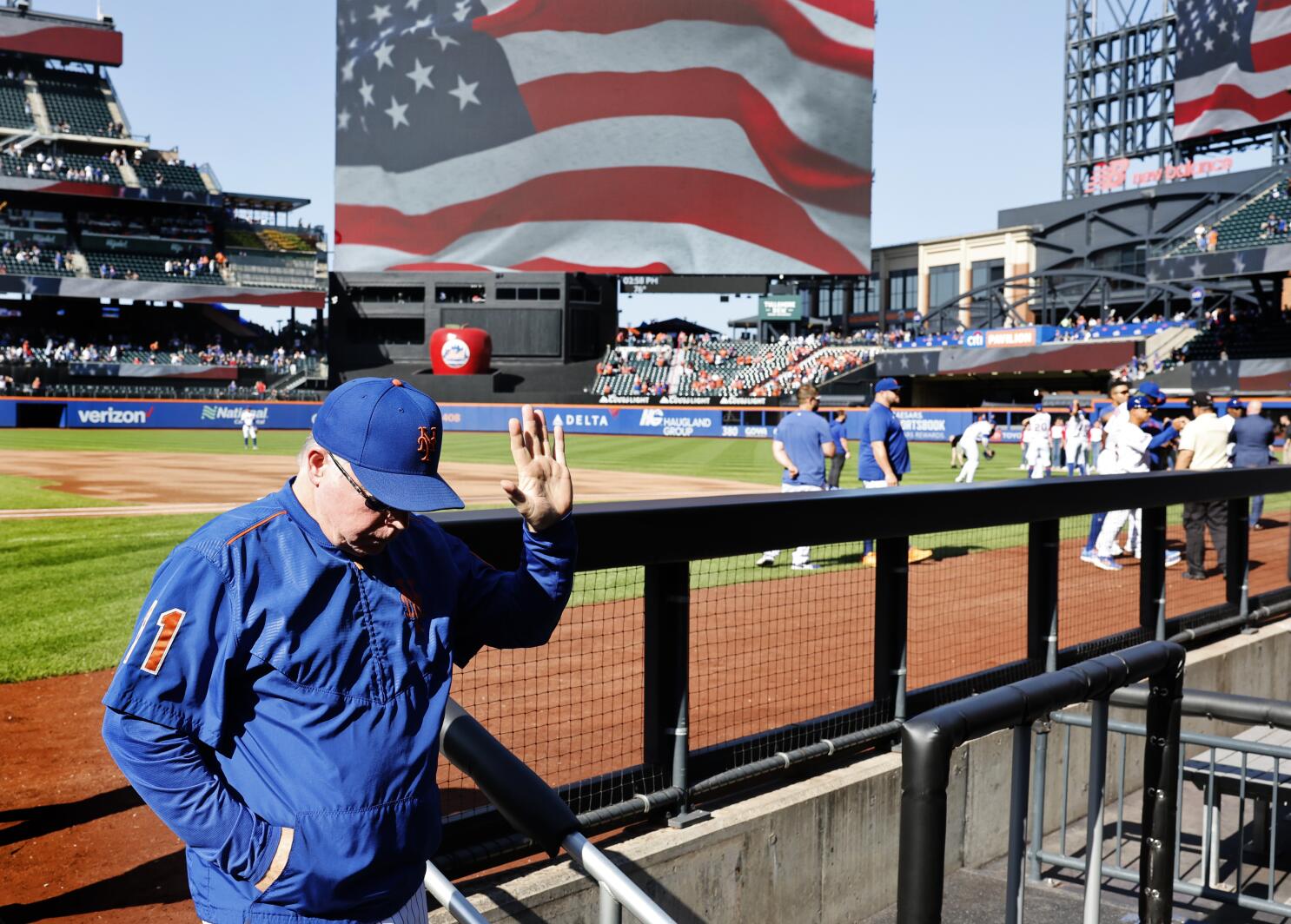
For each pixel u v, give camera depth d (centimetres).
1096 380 4928
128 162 5416
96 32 5553
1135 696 285
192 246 5466
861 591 706
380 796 162
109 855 298
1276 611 609
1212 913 408
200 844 152
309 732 158
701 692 450
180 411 3934
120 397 4206
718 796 340
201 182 5562
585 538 266
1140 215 5178
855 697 450
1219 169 4838
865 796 365
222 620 153
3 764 373
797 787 350
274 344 5912
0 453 2462
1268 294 4059
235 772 159
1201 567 814
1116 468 904
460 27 4009
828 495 335
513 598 192
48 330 5303
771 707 432
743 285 4697
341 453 157
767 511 313
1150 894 257
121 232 5350
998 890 394
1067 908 383
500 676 388
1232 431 1080
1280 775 420
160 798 151
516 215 4094
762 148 4006
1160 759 253
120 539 986
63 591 718
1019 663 447
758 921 332
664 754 314
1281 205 4050
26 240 5125
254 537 157
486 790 176
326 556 161
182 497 1494
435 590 179
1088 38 5522
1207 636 566
